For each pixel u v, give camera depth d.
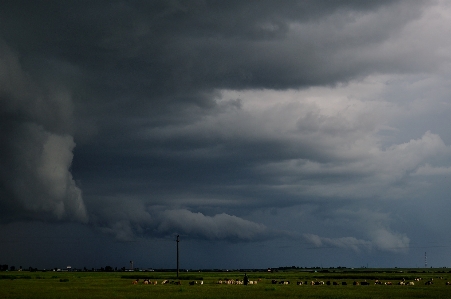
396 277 194.88
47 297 72.38
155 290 91.62
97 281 144.88
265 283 130.75
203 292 85.19
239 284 123.81
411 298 71.75
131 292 85.06
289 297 72.75
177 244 184.50
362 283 121.44
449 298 72.38
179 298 70.31
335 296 75.50
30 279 165.38
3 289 95.19
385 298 72.06
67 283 128.00
